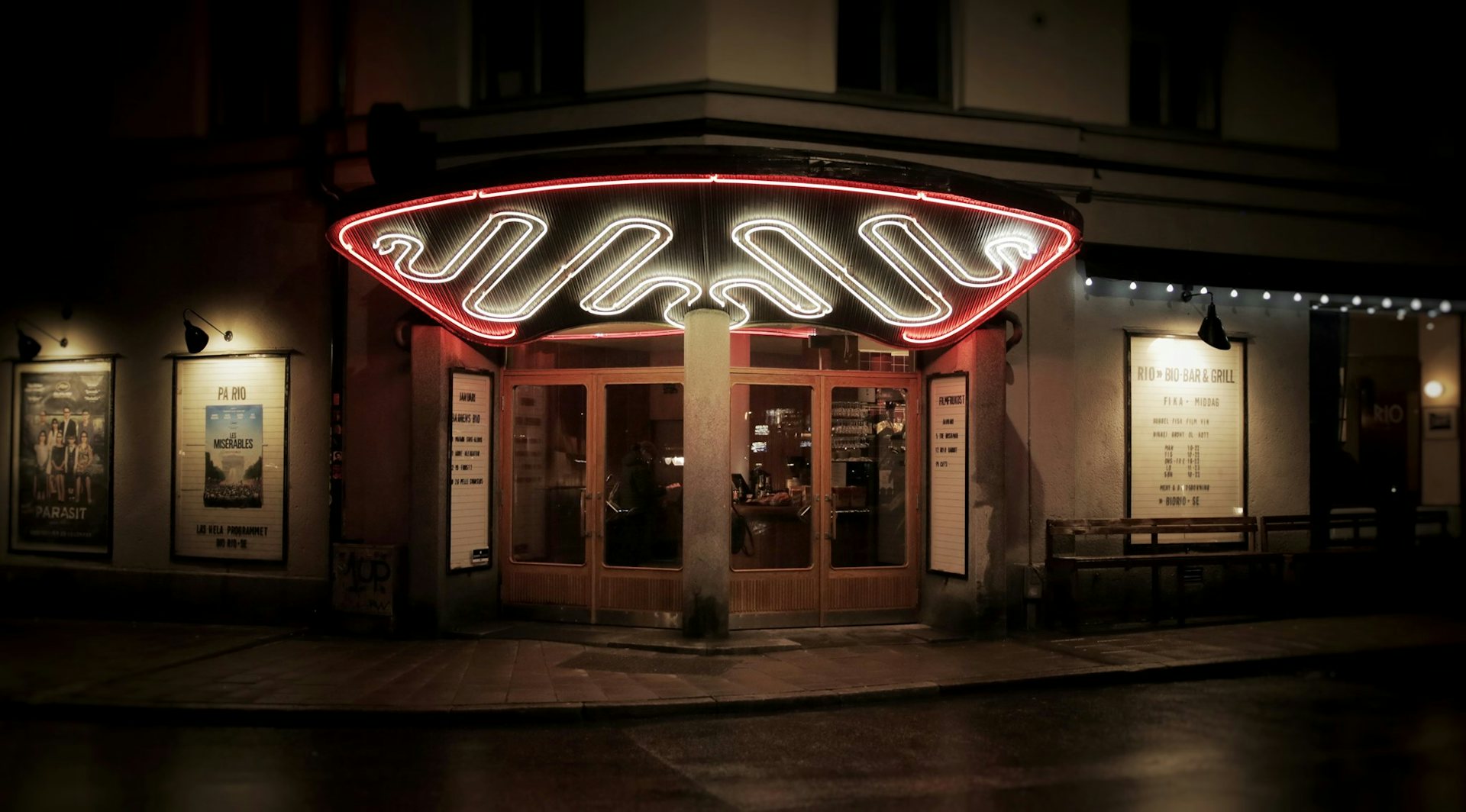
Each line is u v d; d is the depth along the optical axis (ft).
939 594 35.73
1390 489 43.68
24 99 41.09
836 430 36.52
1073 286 37.83
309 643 33.53
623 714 25.23
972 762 21.06
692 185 28.17
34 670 29.19
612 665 29.94
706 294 32.24
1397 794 18.71
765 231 29.60
